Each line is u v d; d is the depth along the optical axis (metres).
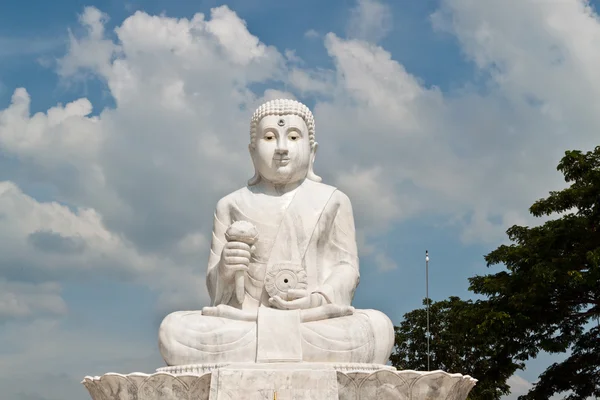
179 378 9.66
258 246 11.84
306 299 11.17
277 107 12.38
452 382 9.68
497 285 21.08
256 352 10.54
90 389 10.39
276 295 11.37
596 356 21.20
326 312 10.98
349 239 12.41
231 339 10.62
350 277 11.90
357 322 10.89
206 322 10.78
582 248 20.61
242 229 11.29
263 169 12.27
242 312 10.98
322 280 11.99
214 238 12.25
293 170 12.21
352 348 10.64
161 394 9.73
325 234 12.19
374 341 10.83
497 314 20.56
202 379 9.62
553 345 20.91
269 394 9.48
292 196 12.29
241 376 9.50
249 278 11.76
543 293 20.41
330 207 12.24
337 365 10.23
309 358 10.55
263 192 12.44
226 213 12.36
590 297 20.86
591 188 20.69
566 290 20.73
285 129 12.29
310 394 9.50
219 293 11.55
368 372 9.57
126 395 9.88
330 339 10.62
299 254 11.86
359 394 9.58
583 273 20.25
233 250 11.26
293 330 10.61
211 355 10.57
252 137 12.55
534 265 20.45
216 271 11.72
